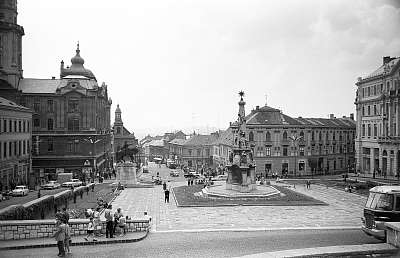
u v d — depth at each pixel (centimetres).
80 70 13362
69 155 11600
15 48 11431
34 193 7138
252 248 3284
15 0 11519
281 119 12762
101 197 6775
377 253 2948
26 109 9425
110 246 3325
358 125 11756
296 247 3331
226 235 3831
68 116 11738
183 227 4288
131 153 9631
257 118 12556
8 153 8331
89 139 11750
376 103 10838
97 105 12538
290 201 6328
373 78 10906
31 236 3412
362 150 11631
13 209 3759
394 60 10475
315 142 13138
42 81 12075
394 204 3347
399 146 9638
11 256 2953
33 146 11362
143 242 3484
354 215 5175
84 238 3488
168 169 17712
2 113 7969
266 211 5475
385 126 10288
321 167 13325
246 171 7169
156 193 7844
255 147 12381
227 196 6675
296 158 12762
